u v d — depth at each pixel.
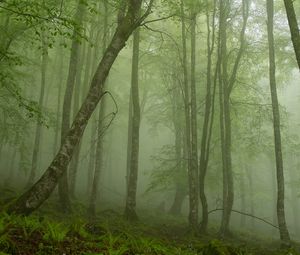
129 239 9.68
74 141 10.64
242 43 18.19
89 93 11.12
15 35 15.71
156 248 8.67
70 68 17.05
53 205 15.42
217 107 24.92
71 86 16.81
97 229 10.84
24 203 9.75
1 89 19.41
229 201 17.67
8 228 7.25
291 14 10.79
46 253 6.47
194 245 12.01
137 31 19.52
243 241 16.75
